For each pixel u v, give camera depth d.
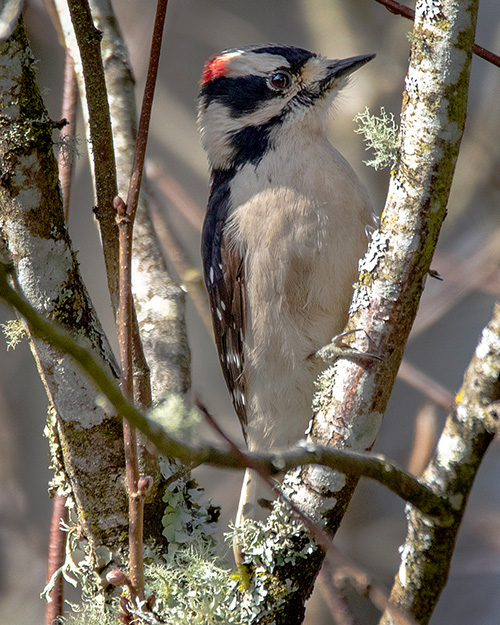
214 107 8.24
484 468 11.61
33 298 5.41
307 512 5.41
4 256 5.47
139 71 11.39
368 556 10.32
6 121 5.21
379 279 5.27
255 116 7.95
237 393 8.52
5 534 10.23
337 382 5.38
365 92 11.61
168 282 7.55
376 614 9.30
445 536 5.10
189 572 5.45
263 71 8.00
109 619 5.54
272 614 5.39
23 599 9.90
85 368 3.72
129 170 7.89
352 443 5.29
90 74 5.35
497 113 12.02
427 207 5.11
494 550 10.75
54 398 5.55
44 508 10.66
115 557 5.64
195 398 4.48
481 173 11.95
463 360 12.28
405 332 5.27
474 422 4.96
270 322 7.69
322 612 9.22
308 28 12.55
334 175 7.57
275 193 7.53
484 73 12.95
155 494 5.93
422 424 6.96
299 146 7.74
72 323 5.48
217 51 13.48
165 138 12.37
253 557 5.48
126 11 11.38
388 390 5.31
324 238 7.43
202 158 12.32
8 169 5.27
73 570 5.80
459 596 11.37
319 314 7.62
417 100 5.04
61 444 5.75
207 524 6.22
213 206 8.24
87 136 7.27
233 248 7.80
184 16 13.46
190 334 12.41
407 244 5.16
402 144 5.14
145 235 7.71
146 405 5.51
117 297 5.60
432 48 4.96
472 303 12.48
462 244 11.95
